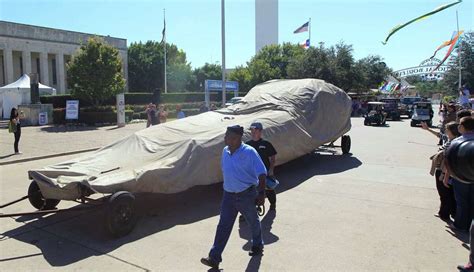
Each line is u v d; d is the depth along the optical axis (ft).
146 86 197.06
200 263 15.23
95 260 15.55
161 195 25.36
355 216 20.94
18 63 146.61
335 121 37.50
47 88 96.07
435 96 284.20
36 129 73.00
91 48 84.74
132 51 195.42
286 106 32.65
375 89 196.03
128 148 24.17
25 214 17.39
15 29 131.64
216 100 146.92
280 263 15.16
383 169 34.24
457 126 18.70
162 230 18.93
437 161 19.61
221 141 24.12
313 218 20.62
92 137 59.57
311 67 139.23
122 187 18.40
